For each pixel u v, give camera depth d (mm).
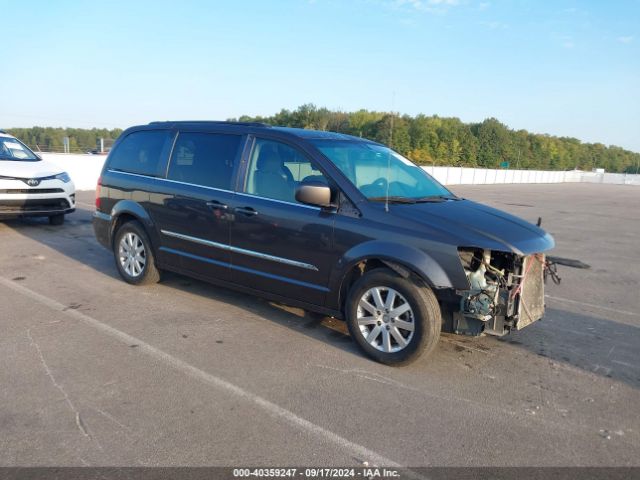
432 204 4617
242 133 5309
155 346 4500
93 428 3197
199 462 2912
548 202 25344
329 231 4469
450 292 4074
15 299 5594
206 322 5145
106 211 6496
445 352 4688
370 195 4504
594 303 6660
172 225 5688
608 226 15820
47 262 7320
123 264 6355
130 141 6438
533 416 3609
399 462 3000
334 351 4578
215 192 5285
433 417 3525
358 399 3727
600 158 145000
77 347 4402
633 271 8898
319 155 4699
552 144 117750
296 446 3105
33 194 9219
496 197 26891
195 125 5789
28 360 4102
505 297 4082
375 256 4203
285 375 4055
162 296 5910
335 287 4500
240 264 5129
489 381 4141
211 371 4066
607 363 4637
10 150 9938
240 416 3414
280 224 4754
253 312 5504
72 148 35625
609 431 3451
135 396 3615
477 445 3211
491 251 4324
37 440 3045
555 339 5191
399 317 4234
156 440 3100
